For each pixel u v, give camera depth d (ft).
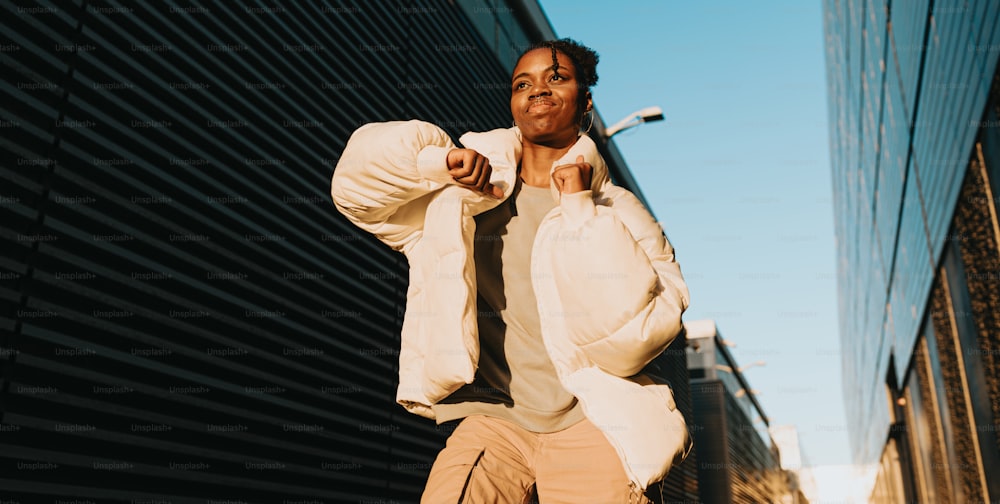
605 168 5.59
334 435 14.17
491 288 5.32
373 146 4.97
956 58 26.48
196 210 11.60
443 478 4.65
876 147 55.26
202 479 10.75
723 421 73.31
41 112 9.21
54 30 9.61
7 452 8.02
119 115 10.44
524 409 4.97
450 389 4.68
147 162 10.78
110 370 9.59
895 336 63.82
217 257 11.87
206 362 11.24
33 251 8.79
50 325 8.84
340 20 17.13
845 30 62.08
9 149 8.71
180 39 11.93
